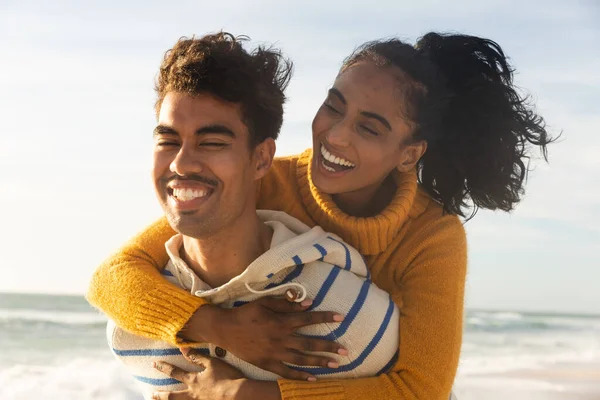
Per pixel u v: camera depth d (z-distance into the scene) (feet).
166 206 9.07
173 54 9.09
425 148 11.76
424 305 10.28
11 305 84.64
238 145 8.96
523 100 13.26
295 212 11.44
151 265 10.29
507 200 13.04
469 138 12.42
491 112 12.57
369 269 11.09
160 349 9.79
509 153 12.86
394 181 11.73
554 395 44.91
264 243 9.61
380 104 11.24
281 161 11.91
